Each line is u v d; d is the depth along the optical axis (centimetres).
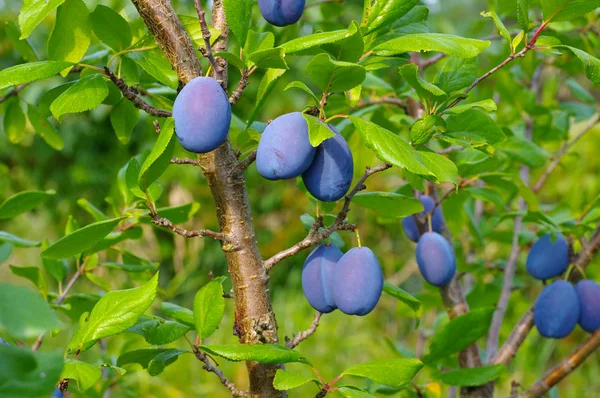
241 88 115
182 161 117
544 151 145
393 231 317
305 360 114
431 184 143
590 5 118
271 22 121
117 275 289
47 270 142
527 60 163
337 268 118
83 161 345
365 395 114
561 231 140
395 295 125
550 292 137
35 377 100
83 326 115
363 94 153
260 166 113
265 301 118
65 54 121
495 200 142
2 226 344
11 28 143
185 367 250
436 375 132
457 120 122
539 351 274
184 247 328
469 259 177
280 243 338
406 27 122
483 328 129
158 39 116
